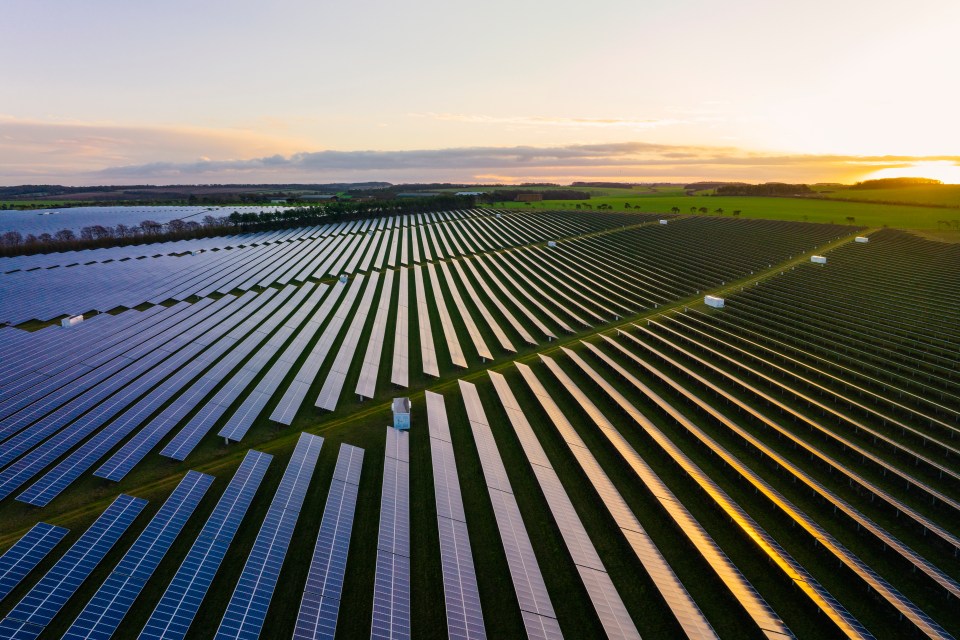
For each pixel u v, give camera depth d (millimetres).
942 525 31844
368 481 34781
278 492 31391
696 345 61375
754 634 24297
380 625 23078
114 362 49938
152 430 38156
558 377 50094
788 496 34250
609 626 23625
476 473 36188
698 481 34000
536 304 79750
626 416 44375
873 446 40844
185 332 59844
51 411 40562
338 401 45844
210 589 25875
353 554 28500
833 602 24859
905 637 24016
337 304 76062
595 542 29969
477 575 27656
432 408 43250
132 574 25094
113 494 32719
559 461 37906
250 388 47031
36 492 30812
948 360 59000
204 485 32375
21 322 61938
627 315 75500
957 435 42875
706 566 28281
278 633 23781
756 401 48062
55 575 24547
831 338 67500
